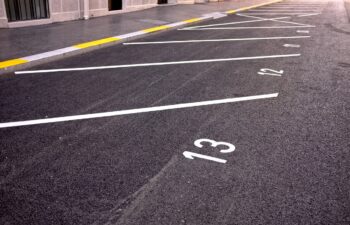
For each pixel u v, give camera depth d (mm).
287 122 5184
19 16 10648
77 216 3037
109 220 3004
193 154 4168
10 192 3326
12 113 5062
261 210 3221
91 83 6516
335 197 3465
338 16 19000
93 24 11992
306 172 3881
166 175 3717
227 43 10844
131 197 3330
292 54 9625
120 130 4715
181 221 3029
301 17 18078
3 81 6367
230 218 3096
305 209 3266
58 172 3688
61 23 11734
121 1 14953
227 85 6773
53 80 6570
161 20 13906
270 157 4168
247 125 5023
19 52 7895
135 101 5750
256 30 13508
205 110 5508
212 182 3623
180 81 6887
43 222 2945
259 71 7840
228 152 4246
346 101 6137
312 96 6340
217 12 17922
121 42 10117
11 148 4129
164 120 5078
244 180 3682
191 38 11383
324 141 4633
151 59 8469
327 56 9531
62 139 4395
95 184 3506
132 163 3922
